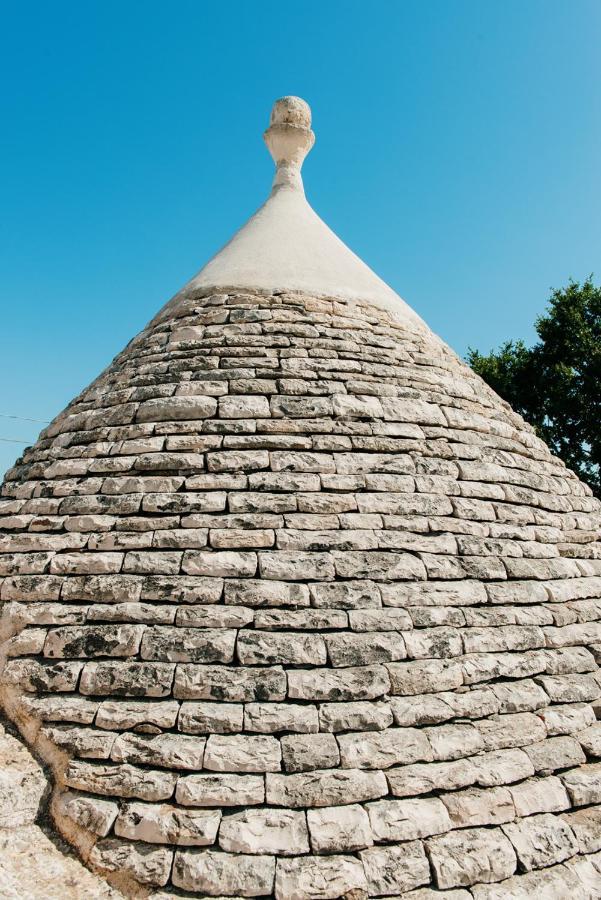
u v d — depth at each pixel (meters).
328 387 6.20
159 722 4.28
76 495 5.72
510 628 5.29
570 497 7.25
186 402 6.03
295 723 4.29
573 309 22.11
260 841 3.84
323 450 5.71
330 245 8.27
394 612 4.91
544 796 4.44
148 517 5.32
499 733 4.65
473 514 5.84
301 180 9.25
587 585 6.29
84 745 4.26
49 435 7.14
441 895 3.84
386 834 3.96
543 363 22.86
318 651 4.59
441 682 4.71
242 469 5.52
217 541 5.07
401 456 5.89
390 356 6.93
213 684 4.41
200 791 3.99
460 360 8.23
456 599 5.18
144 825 3.91
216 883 3.71
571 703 5.13
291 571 4.94
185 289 7.88
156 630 4.68
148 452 5.76
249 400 6.00
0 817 4.00
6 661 4.91
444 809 4.16
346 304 7.41
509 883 3.99
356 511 5.38
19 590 5.22
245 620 4.69
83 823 3.98
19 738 4.59
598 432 21.95
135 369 6.80
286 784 4.05
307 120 9.26
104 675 4.54
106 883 3.77
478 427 6.79
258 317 6.93
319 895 3.70
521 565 5.78
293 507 5.28
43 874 3.74
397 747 4.32
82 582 5.06
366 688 4.50
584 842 4.31
